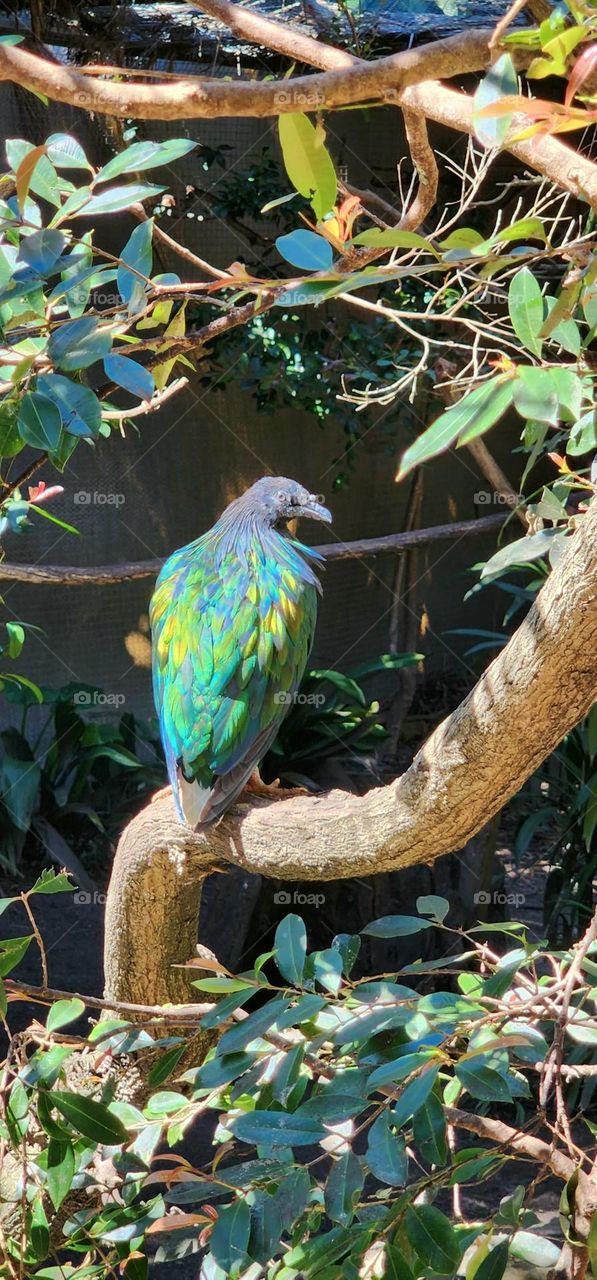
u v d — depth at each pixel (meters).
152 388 1.50
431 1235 1.65
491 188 7.10
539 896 6.77
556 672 1.58
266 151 6.55
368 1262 2.01
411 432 8.19
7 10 5.43
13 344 1.71
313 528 8.66
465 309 5.43
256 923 5.88
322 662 8.91
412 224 2.22
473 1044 1.82
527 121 1.46
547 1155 1.90
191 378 7.38
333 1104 1.71
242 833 2.37
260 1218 1.74
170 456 7.71
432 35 4.95
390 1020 1.76
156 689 2.77
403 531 8.75
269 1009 1.79
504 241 1.24
